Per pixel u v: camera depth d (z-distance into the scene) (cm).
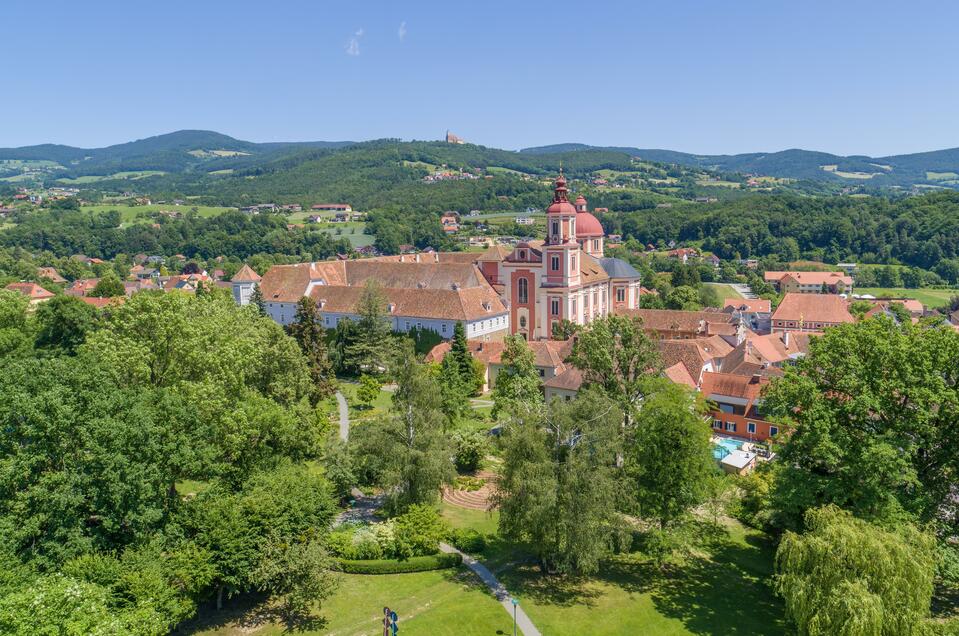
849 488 5231
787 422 5753
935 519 5266
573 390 9544
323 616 5122
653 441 5806
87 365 5719
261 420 6200
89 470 4653
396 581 5684
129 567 4416
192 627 4925
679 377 9162
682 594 5541
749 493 6869
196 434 5444
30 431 4566
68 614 3731
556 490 5334
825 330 6125
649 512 5828
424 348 13412
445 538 6353
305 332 11162
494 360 11688
